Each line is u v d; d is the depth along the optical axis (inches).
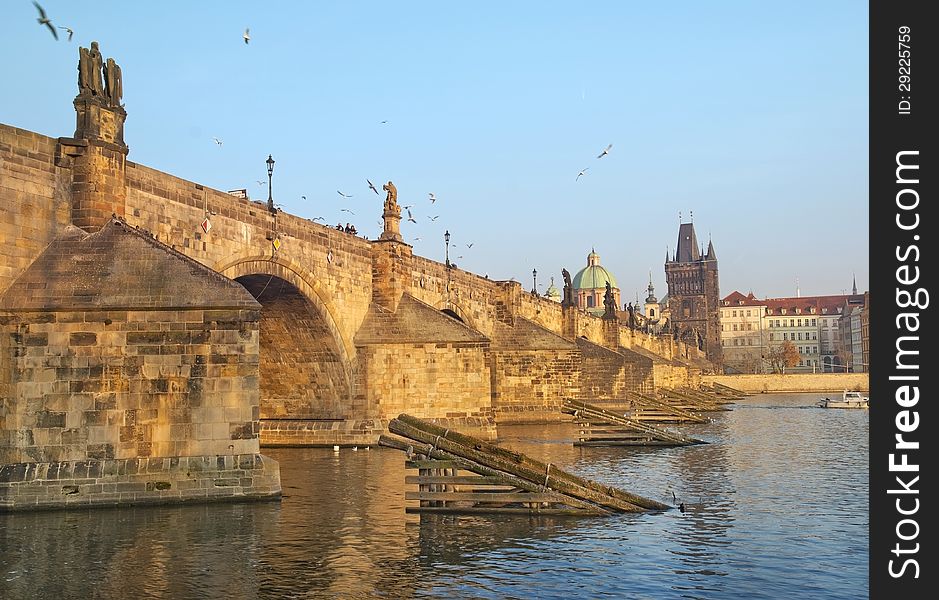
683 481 1787.6
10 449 1359.5
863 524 1280.8
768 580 970.7
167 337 1397.6
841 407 5152.6
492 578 977.5
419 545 1133.1
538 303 4534.9
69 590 930.1
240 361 1412.4
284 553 1087.6
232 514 1317.7
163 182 1753.2
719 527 1257.4
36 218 1469.0
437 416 2694.4
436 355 2709.2
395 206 2878.9
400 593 920.9
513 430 3331.7
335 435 2578.7
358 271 2687.0
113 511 1328.7
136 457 1380.4
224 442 1411.2
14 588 936.9
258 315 1417.3
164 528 1218.0
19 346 1373.0
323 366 2608.3
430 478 1379.2
